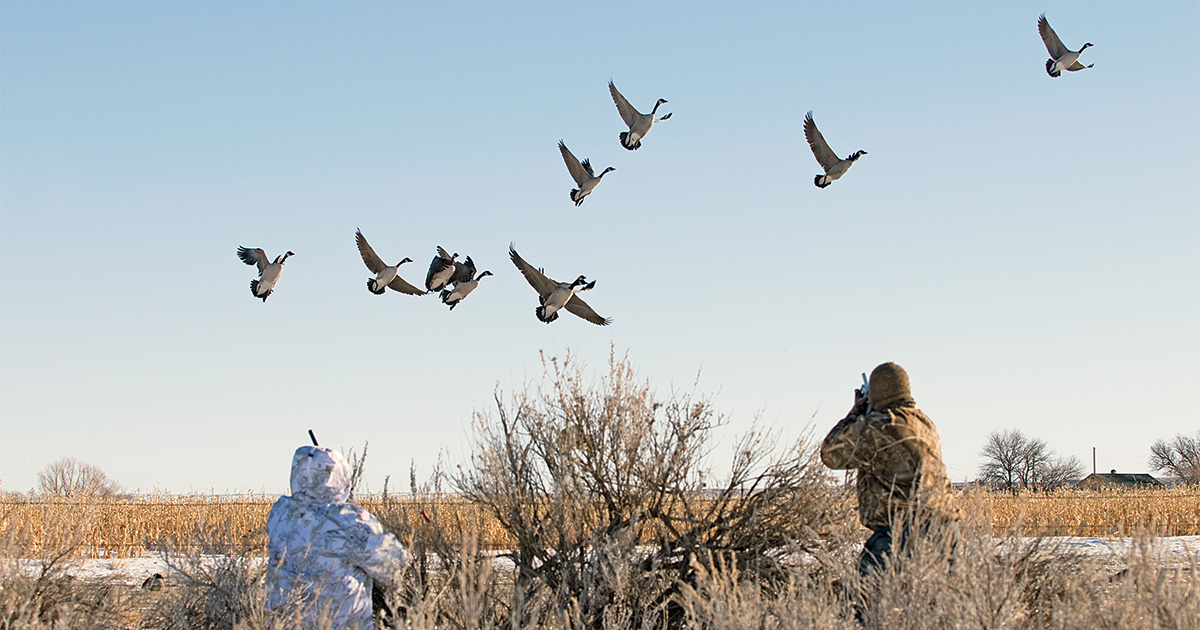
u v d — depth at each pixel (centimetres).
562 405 780
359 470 813
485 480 765
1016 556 641
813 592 584
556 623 654
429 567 757
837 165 1409
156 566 1412
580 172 1437
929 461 653
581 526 754
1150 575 550
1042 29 1433
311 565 622
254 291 1417
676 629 714
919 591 549
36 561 795
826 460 682
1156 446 9288
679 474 761
